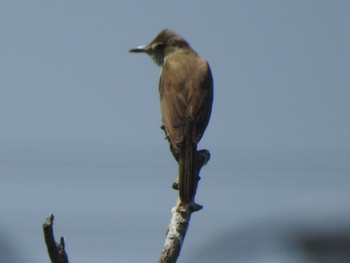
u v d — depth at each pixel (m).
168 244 12.31
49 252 9.77
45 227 9.62
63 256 9.83
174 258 12.22
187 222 12.69
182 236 12.48
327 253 6.67
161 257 12.20
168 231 12.53
